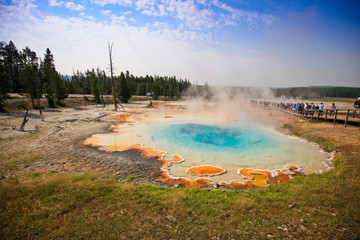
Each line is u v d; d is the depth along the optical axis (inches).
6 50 1722.4
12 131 567.8
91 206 203.5
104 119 838.5
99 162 371.9
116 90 1688.0
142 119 868.0
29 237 156.3
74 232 162.6
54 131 591.2
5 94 876.6
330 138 474.6
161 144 499.5
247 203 210.8
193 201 217.6
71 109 1111.0
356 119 563.8
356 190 229.0
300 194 230.4
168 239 155.6
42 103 1154.0
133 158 396.5
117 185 259.6
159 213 192.4
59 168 339.0
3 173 310.0
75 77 2645.2
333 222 172.4
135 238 156.5
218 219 182.2
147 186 267.1
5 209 195.8
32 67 964.6
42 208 197.2
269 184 291.4
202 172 333.7
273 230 165.2
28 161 363.6
